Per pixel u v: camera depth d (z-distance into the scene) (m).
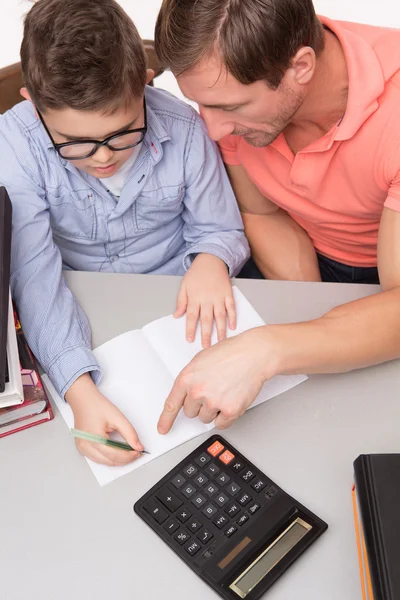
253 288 1.14
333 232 1.37
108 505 0.88
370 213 1.27
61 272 1.14
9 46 2.75
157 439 0.94
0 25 2.82
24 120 1.18
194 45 0.93
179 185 1.27
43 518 0.86
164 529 0.85
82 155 1.08
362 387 0.99
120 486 0.89
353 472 0.87
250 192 1.40
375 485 0.80
